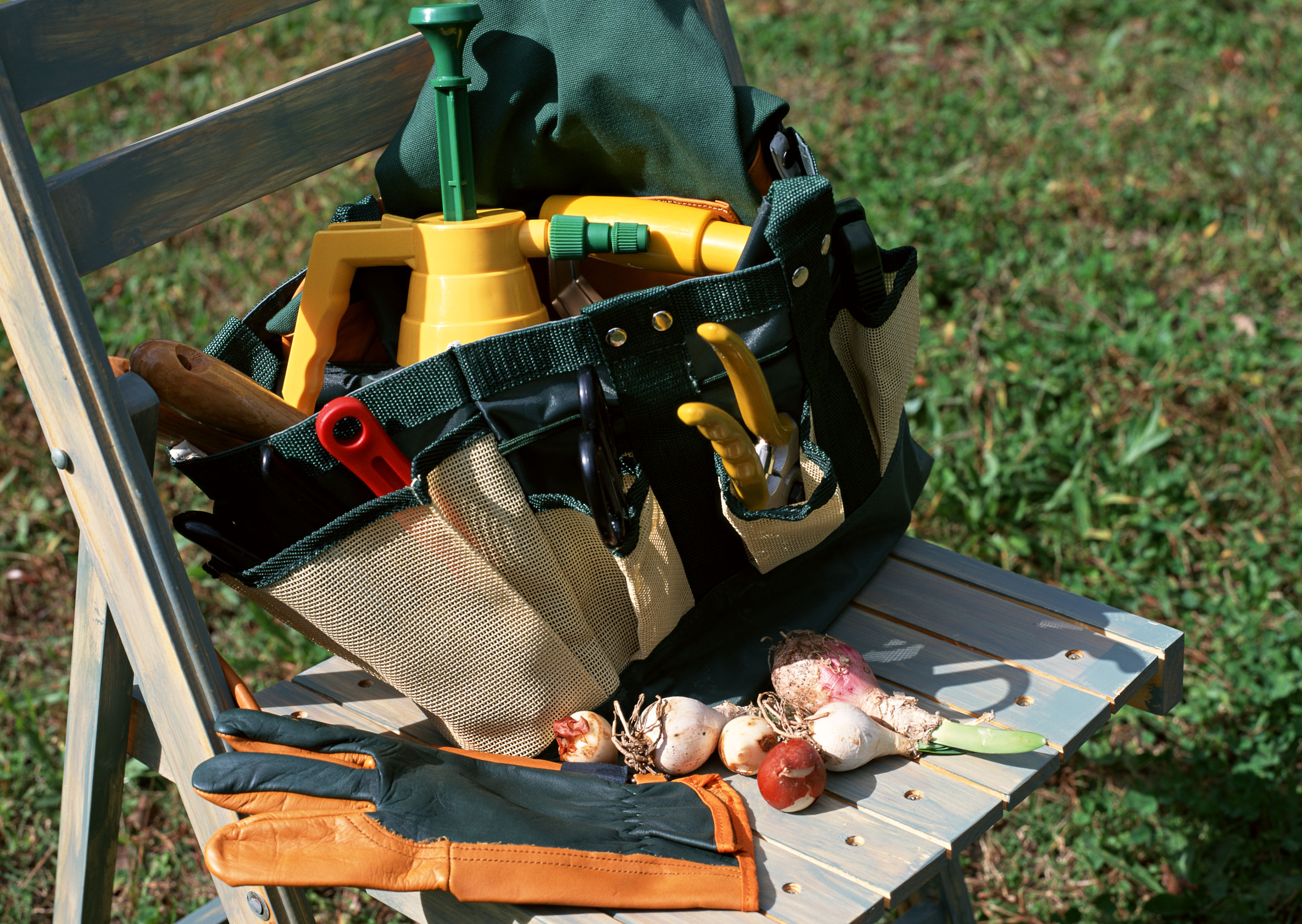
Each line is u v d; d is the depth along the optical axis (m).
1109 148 3.26
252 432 1.02
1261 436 2.32
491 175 1.18
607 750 1.05
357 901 1.70
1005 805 1.01
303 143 1.18
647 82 1.10
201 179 1.09
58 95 0.94
